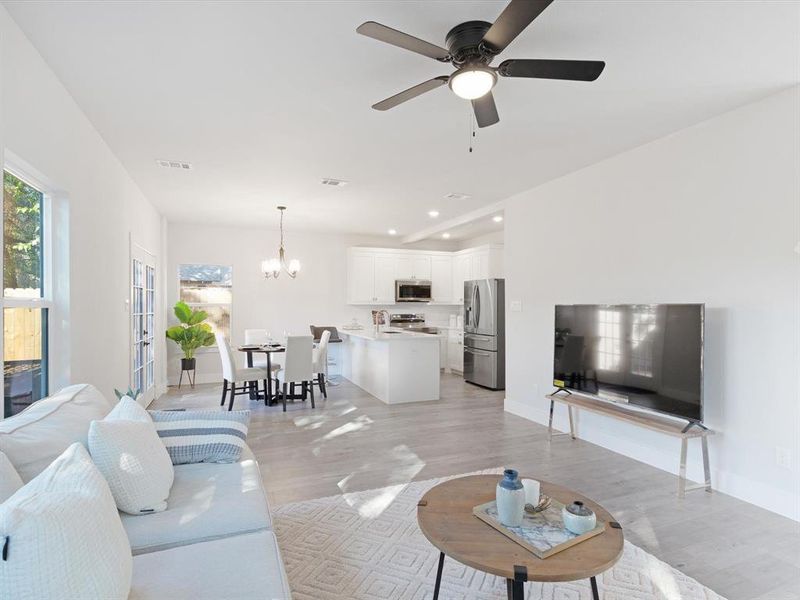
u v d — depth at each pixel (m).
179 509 1.70
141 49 2.21
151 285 5.68
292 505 2.72
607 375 3.62
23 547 0.89
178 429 2.26
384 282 8.09
